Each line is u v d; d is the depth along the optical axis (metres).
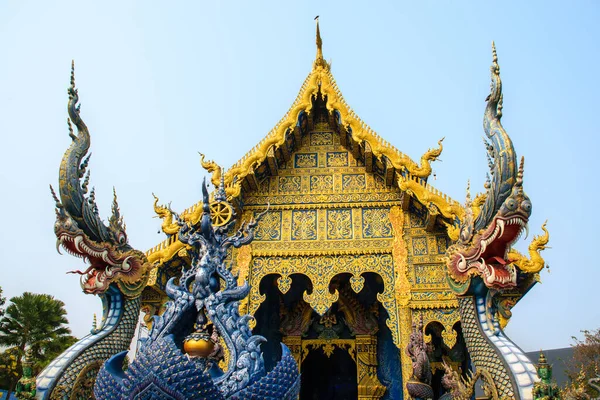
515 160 9.36
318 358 21.30
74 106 9.92
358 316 18.20
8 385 34.03
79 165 9.83
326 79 16.78
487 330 9.91
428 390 11.45
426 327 14.21
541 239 11.98
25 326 36.03
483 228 9.75
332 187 16.72
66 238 9.34
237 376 6.29
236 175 15.49
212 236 7.69
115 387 6.05
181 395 5.54
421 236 15.40
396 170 14.92
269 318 18.92
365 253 15.55
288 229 16.23
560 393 8.13
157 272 14.04
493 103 9.92
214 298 7.05
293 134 16.69
